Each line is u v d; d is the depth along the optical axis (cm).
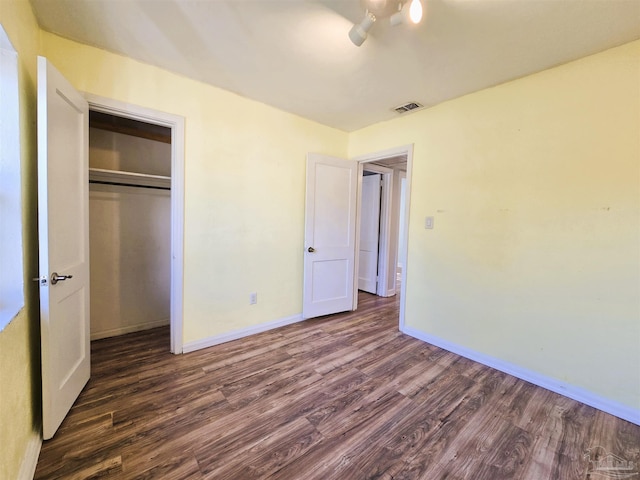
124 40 191
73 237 177
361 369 234
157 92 226
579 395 199
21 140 140
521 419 179
